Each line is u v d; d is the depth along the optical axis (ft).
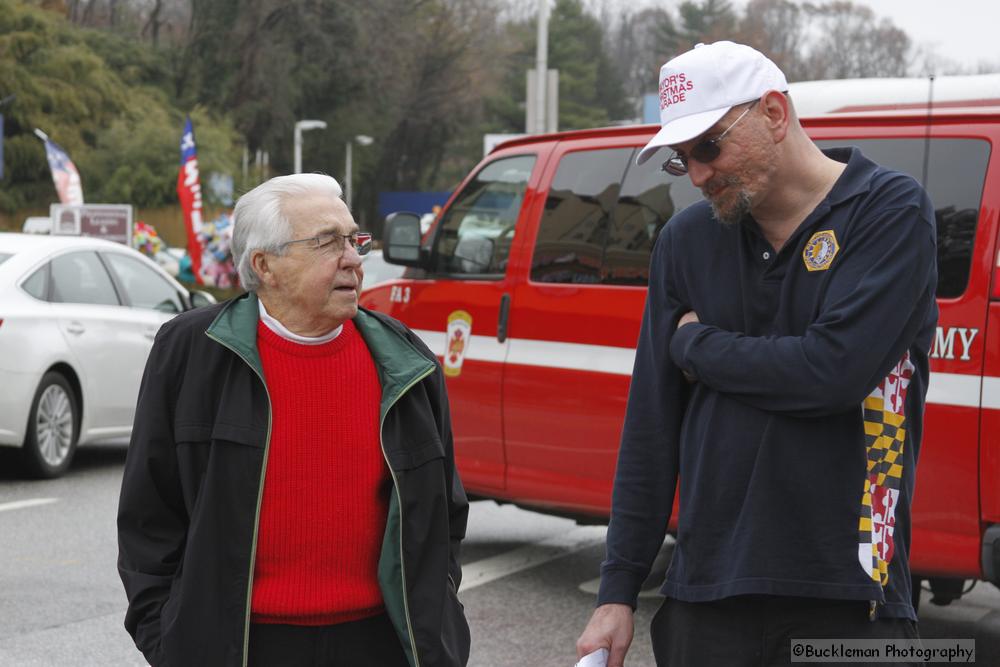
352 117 218.79
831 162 8.63
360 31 213.46
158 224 183.62
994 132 15.26
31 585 20.07
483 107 246.47
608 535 9.23
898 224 8.16
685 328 8.75
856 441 8.26
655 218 18.21
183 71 210.79
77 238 32.19
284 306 8.79
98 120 188.75
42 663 16.12
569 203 19.49
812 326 8.15
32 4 198.49
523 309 19.72
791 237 8.48
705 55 8.48
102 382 31.37
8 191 180.34
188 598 8.31
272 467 8.53
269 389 8.63
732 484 8.42
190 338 8.69
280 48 209.56
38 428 29.50
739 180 8.44
